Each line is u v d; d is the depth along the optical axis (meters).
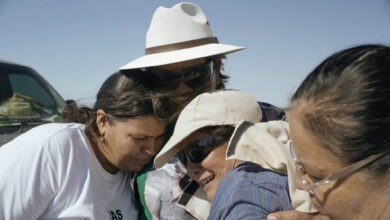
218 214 1.26
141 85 1.86
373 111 0.81
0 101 4.51
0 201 1.73
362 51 0.87
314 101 0.88
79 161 1.87
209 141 1.53
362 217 0.87
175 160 1.93
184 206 1.76
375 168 0.83
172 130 1.93
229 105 1.54
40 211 1.81
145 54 2.44
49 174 1.79
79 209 1.84
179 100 1.89
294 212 1.14
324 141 0.86
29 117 4.52
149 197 1.94
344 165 0.85
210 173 1.57
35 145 1.81
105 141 1.92
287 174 1.30
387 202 0.84
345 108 0.83
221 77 2.38
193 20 2.33
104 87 1.93
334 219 0.92
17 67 4.86
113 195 1.99
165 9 2.32
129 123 1.82
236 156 1.36
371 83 0.82
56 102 4.87
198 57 2.09
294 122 0.92
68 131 1.88
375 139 0.81
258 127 1.39
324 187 0.89
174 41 2.26
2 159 1.79
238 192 1.24
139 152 1.89
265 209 1.19
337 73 0.87
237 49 2.27
